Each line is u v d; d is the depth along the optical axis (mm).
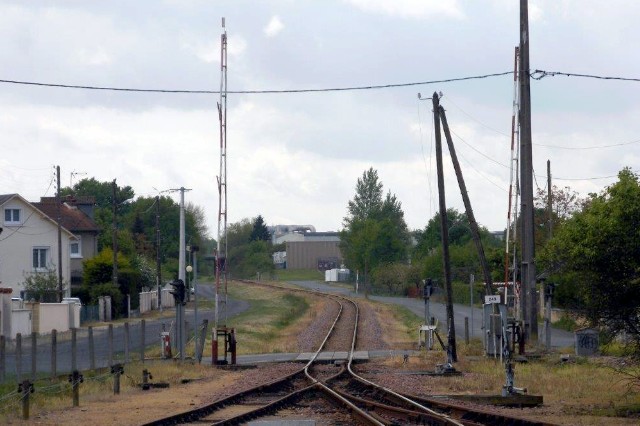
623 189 25766
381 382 35219
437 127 46719
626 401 27188
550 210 77375
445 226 45250
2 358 33625
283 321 83812
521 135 44469
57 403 28609
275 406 26609
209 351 53125
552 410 26047
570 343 51812
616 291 25750
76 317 74375
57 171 83250
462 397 28594
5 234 88938
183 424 23203
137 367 40562
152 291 106750
